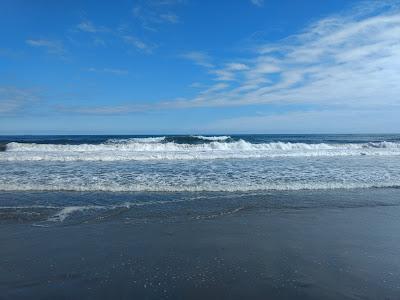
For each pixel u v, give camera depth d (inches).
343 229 262.2
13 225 264.5
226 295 160.6
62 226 263.6
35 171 514.6
